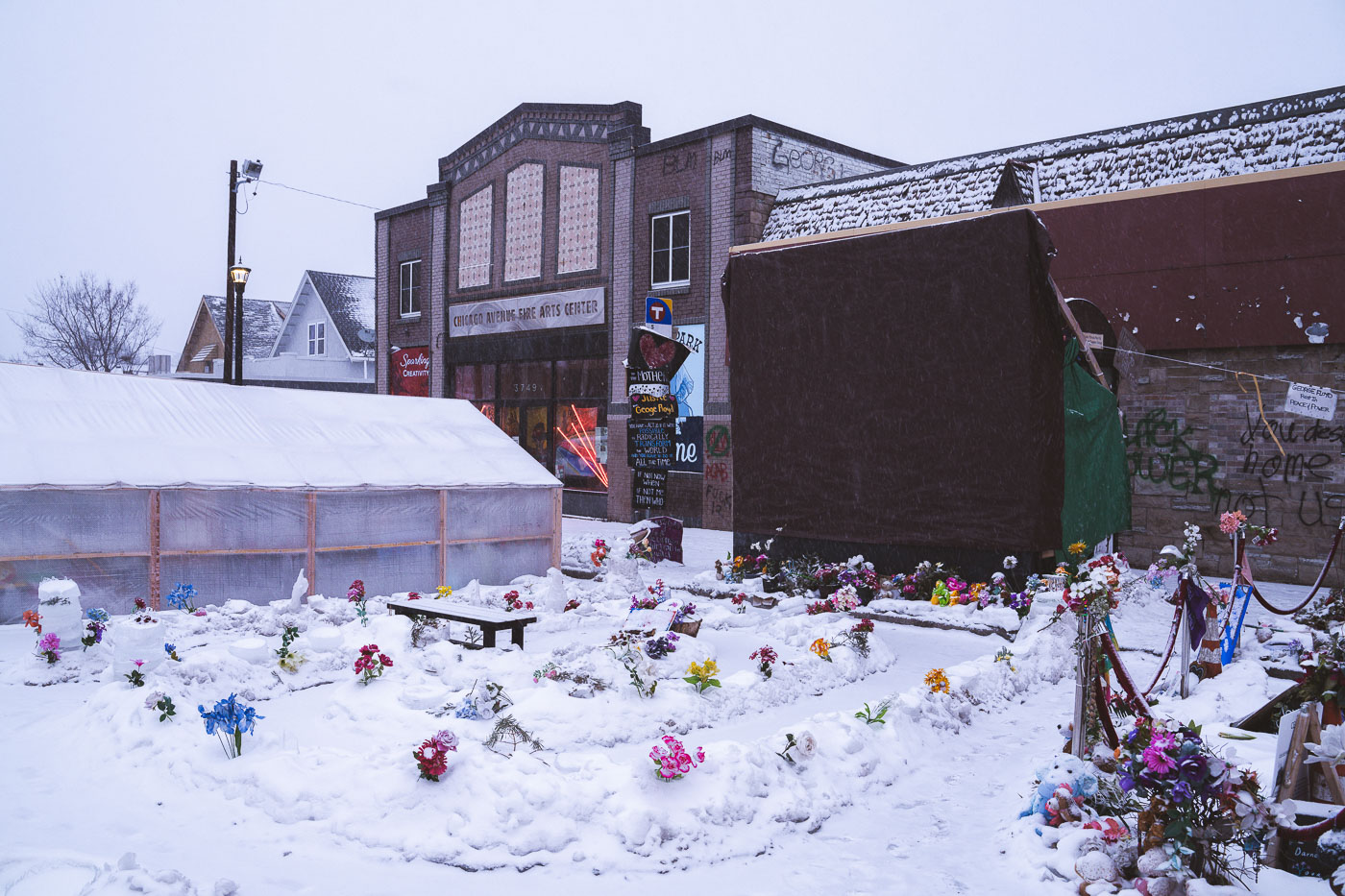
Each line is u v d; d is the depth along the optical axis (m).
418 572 14.78
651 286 24.92
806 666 9.63
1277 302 15.80
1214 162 16.91
